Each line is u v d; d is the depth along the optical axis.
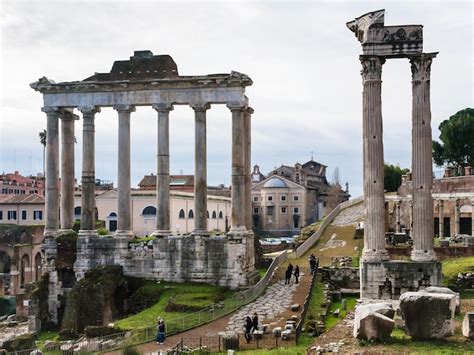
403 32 42.69
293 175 175.00
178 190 115.25
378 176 42.47
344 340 31.03
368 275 42.09
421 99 42.56
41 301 58.88
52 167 61.09
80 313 54.53
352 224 92.06
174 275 58.00
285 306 47.75
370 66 42.97
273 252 85.12
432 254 41.84
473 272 49.59
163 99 58.72
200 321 44.31
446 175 87.00
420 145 42.38
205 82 57.41
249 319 38.06
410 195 87.44
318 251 77.44
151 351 37.16
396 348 28.31
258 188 167.12
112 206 101.00
